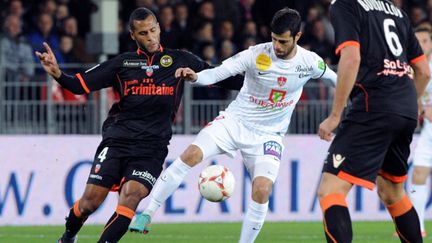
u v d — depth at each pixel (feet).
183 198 144.36
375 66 75.82
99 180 88.79
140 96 89.45
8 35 152.56
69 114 141.38
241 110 95.14
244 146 94.73
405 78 76.89
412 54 79.61
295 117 148.25
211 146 94.63
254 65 91.97
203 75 88.17
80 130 141.90
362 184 75.25
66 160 141.08
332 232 74.38
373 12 76.43
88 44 147.23
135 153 88.79
